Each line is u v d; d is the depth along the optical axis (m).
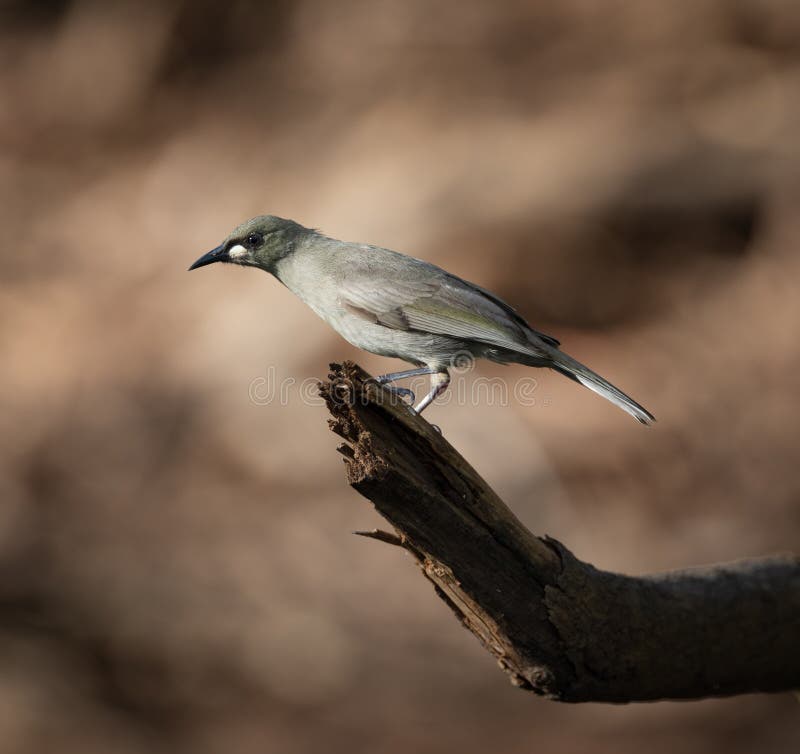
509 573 6.06
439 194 18.20
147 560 14.15
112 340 18.14
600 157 18.44
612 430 14.70
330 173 20.11
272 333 16.81
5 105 25.73
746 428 14.84
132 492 15.30
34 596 13.65
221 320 17.58
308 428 15.40
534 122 19.55
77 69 26.20
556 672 6.29
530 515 13.80
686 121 19.06
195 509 14.84
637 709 11.74
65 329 18.64
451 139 19.55
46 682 12.41
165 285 19.27
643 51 21.02
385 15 23.47
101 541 14.50
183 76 25.25
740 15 20.84
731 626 6.77
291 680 12.45
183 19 25.84
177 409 16.41
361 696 12.16
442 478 5.86
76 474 15.62
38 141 24.61
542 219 17.73
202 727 12.05
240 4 25.84
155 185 22.14
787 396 15.23
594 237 17.69
